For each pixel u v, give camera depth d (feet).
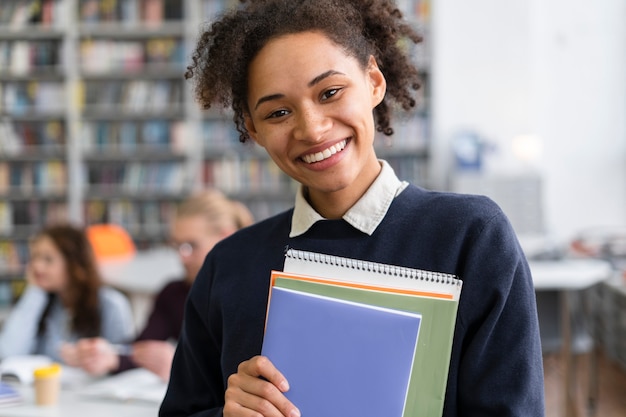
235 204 9.09
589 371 13.98
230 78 3.59
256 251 3.87
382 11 3.86
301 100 3.27
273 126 3.36
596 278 11.96
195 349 4.07
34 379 6.31
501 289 3.36
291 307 3.38
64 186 21.97
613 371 16.30
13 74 21.62
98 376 7.35
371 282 3.37
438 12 21.90
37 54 21.67
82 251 9.50
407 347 3.21
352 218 3.64
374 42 3.82
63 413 6.10
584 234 20.56
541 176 20.53
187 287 8.84
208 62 3.86
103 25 21.72
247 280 3.81
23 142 21.85
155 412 6.09
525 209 20.54
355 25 3.60
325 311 3.33
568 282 11.87
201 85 3.98
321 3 3.38
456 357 3.38
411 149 21.85
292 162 3.40
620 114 21.54
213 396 4.06
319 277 3.45
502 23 21.76
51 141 21.88
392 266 3.40
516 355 3.32
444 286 3.30
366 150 3.43
